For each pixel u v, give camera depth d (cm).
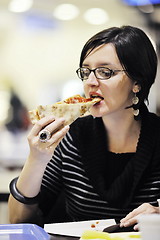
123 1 527
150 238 107
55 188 195
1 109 604
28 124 583
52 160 194
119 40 170
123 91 171
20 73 687
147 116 189
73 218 191
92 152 185
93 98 171
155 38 452
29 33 680
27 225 150
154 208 160
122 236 138
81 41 689
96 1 605
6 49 682
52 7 630
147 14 476
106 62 168
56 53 691
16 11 636
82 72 175
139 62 171
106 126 187
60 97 669
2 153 450
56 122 157
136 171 179
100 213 182
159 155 182
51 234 152
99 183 180
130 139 186
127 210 179
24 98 677
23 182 170
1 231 146
